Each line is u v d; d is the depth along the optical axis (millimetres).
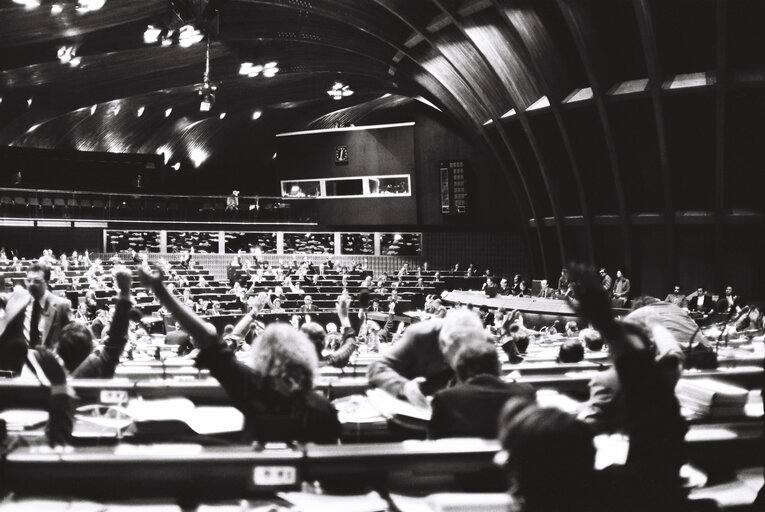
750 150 20031
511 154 29531
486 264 39969
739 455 2902
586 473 1632
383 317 27516
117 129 42688
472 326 3195
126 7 24906
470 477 2541
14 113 33125
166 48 31422
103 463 2400
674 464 2162
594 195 25938
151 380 3695
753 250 21672
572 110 23906
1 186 38938
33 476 2393
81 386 3568
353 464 2488
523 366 4352
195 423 3201
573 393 3877
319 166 44062
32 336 6145
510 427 1700
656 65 20125
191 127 46875
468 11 23469
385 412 3246
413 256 40938
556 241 30922
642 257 25125
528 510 1636
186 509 2414
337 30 31766
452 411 2840
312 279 34844
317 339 4953
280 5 28188
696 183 22172
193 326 2779
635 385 2168
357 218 43250
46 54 26688
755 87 18656
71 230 37812
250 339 9039
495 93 27828
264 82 41156
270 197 42969
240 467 2453
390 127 42281
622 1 20094
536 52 22891
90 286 26062
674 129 21344
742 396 3334
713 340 7227
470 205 39875
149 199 38344
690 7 18781
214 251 42156
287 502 2420
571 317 21219
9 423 3221
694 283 23734
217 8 25125
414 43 29453
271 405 2762
